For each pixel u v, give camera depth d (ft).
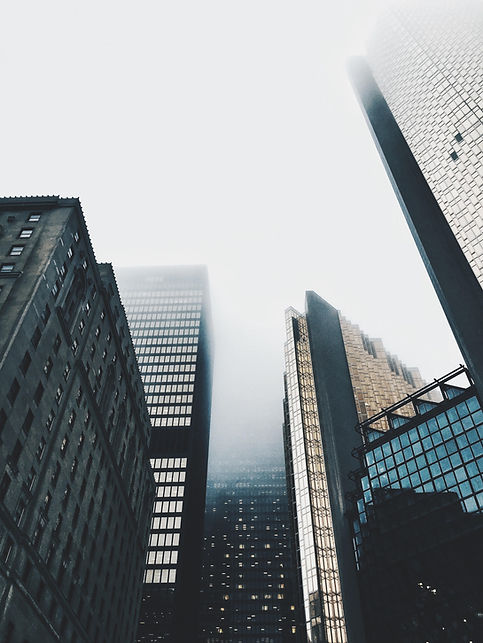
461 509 217.97
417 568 223.10
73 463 197.57
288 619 574.97
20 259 193.88
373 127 463.42
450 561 212.23
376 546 245.86
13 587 145.59
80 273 217.36
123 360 269.44
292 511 416.46
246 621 575.38
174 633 373.61
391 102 456.86
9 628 142.41
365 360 583.17
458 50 408.46
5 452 151.84
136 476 284.82
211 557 649.61
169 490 451.12
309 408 472.03
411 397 285.02
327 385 501.15
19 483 157.69
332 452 431.84
